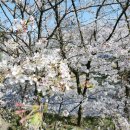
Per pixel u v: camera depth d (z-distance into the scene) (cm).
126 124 950
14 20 726
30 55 802
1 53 905
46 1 1041
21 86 984
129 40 1279
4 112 1025
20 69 646
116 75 1190
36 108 493
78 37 1308
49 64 645
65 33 1290
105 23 1364
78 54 1120
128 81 1288
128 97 1300
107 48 1117
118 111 1201
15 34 784
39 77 648
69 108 1212
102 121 1226
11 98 1034
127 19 1201
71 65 1137
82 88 1243
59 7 1135
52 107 1050
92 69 1191
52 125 904
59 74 638
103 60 1180
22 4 1035
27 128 560
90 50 1109
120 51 1141
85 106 1202
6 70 655
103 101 1206
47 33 1139
